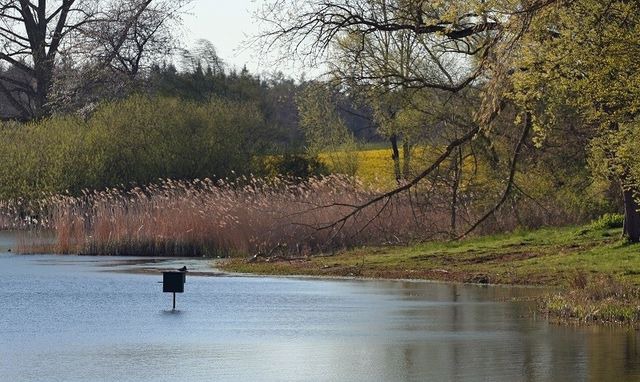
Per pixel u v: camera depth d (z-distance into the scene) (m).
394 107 57.50
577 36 30.61
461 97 52.16
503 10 31.92
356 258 46.00
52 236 59.66
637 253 40.22
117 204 56.16
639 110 30.94
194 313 29.36
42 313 29.33
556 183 52.97
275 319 27.97
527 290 35.09
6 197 70.75
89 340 24.08
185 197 55.72
